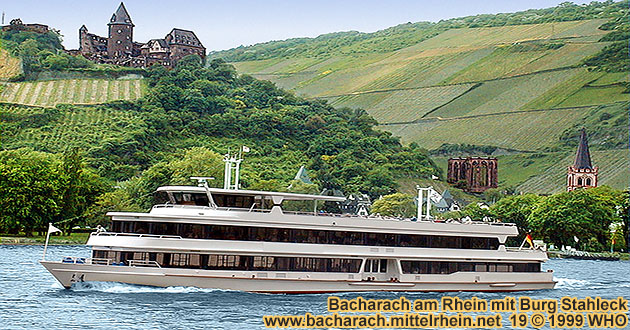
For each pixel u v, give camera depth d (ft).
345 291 262.47
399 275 268.41
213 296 246.88
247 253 248.73
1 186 548.31
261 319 225.35
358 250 262.06
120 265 243.60
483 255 282.97
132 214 246.68
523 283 293.64
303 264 255.70
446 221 284.00
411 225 269.64
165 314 224.53
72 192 595.47
